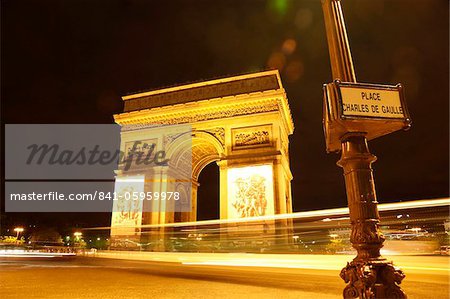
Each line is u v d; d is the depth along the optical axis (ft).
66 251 240.73
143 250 177.27
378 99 23.21
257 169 172.76
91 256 185.37
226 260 130.62
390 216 131.54
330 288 51.55
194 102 193.36
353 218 22.95
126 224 186.70
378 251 22.54
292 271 84.23
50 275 72.18
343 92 22.88
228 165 178.50
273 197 165.48
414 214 128.16
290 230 162.91
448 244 112.27
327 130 24.93
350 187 23.48
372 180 23.57
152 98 209.97
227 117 187.52
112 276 71.56
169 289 51.11
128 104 213.66
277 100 181.27
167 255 157.79
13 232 335.26
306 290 49.44
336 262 106.63
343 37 26.81
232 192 173.06
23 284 56.59
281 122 188.14
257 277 69.36
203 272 82.17
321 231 150.71
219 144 185.06
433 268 79.00
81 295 45.24
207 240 171.83
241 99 184.85
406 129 23.95
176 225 183.11
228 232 167.12
